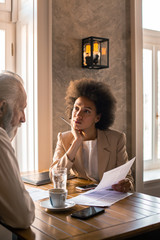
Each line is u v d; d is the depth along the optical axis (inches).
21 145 107.6
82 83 83.4
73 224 47.4
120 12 115.0
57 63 100.5
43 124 98.3
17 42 107.7
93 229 45.3
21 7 105.0
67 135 85.3
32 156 100.4
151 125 141.4
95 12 108.5
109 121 83.5
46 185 73.5
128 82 117.5
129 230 44.9
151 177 126.4
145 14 136.6
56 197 53.9
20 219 44.4
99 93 81.4
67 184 74.0
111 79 113.2
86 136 82.2
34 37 97.8
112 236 42.8
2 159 44.3
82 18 105.5
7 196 43.7
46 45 98.2
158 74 142.8
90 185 71.2
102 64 104.7
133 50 116.6
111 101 83.4
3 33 106.9
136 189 117.1
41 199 60.8
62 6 101.0
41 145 98.0
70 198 61.7
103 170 80.0
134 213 52.8
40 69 97.2
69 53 103.0
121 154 82.0
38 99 97.0
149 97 140.5
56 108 100.4
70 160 76.7
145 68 138.5
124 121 116.4
